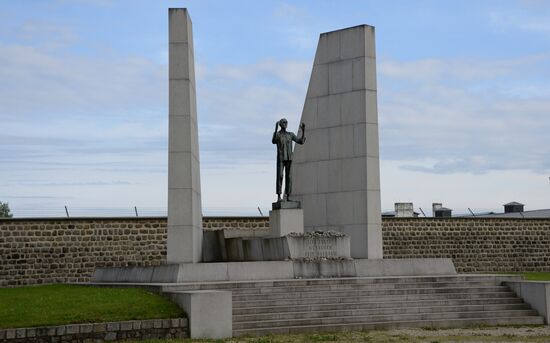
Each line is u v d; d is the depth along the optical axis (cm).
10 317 1917
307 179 3172
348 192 3052
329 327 2156
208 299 2027
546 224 4209
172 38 2656
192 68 2744
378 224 3017
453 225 4041
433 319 2303
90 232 3462
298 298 2298
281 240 2703
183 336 2014
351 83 3081
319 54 3192
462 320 2308
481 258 4066
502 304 2456
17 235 3356
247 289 2316
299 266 2622
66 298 2156
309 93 3206
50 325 1884
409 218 3969
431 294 2452
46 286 2845
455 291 2494
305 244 2708
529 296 2464
